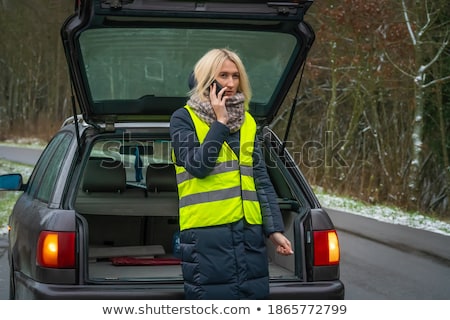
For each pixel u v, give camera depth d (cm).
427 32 2019
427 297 819
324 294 509
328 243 521
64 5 3566
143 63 564
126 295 486
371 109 2395
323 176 2356
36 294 493
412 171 2055
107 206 636
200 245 441
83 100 565
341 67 2258
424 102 2059
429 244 1182
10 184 680
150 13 496
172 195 690
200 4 500
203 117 444
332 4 2077
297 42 537
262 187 462
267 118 603
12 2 4328
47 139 4856
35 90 5128
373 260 1038
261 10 506
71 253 495
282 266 579
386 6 1995
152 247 638
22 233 572
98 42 532
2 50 4950
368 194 2141
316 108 2783
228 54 448
